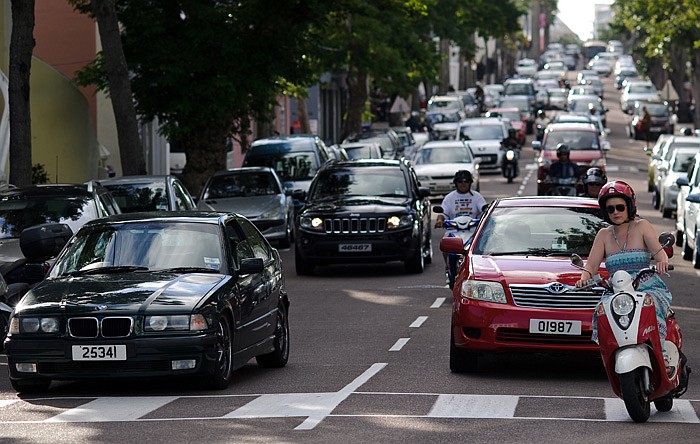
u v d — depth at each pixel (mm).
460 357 33625
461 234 48000
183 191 59219
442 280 58281
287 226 75125
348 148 109312
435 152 108250
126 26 83938
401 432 25406
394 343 40062
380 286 56531
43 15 101438
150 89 84250
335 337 41812
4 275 42500
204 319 30266
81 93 90125
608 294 26703
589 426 26062
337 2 85812
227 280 32156
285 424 26359
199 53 83625
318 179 63875
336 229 60062
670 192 86562
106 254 33125
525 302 32531
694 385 31953
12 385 31578
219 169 88312
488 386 31594
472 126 135750
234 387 31891
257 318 33719
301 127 148625
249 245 35312
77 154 88812
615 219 27078
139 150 72500
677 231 73188
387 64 142875
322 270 64375
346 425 26219
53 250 39531
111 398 30375
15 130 60750
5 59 79750
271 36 84500
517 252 34812
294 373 34469
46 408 29125
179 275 32125
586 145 103375
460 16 196875
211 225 33844
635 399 25875
